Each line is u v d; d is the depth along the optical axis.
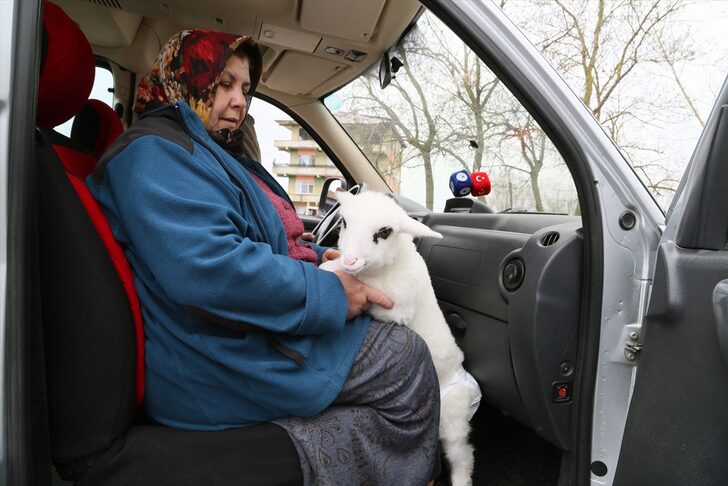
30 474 0.74
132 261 1.06
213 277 0.94
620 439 1.17
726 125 0.94
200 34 1.32
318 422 1.07
